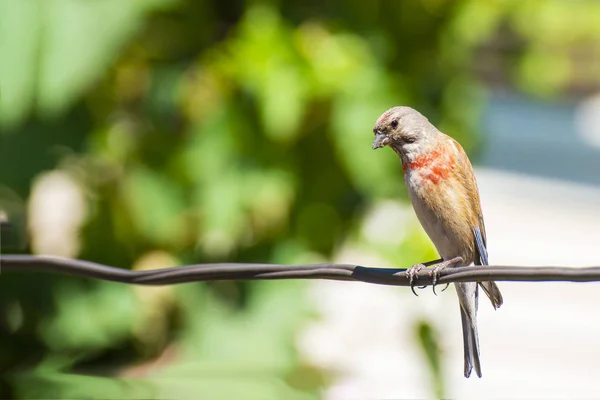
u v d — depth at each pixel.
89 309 11.26
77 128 10.89
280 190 10.88
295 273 7.53
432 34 12.10
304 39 10.83
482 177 24.61
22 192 10.73
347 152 10.60
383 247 12.03
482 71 14.84
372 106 10.71
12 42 9.84
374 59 11.16
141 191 11.01
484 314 20.25
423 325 12.80
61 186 11.62
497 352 19.28
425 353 12.79
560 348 19.42
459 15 12.18
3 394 11.10
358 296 16.95
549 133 25.41
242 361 11.09
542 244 21.91
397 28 11.86
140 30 10.56
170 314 11.59
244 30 10.78
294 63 10.57
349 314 16.44
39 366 11.25
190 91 10.91
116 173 11.14
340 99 10.55
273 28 10.74
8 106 9.81
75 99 10.23
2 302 11.35
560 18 13.56
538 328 19.81
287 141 10.83
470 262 9.17
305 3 11.27
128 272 7.78
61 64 9.89
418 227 12.02
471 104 12.90
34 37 9.88
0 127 10.05
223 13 11.41
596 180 24.62
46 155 10.73
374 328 16.52
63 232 11.50
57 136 10.77
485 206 23.34
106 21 10.07
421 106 12.23
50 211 11.51
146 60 11.25
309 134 11.07
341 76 10.58
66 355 11.35
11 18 9.86
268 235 11.54
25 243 11.38
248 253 11.61
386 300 16.83
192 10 11.27
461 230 9.02
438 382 12.80
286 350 11.29
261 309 11.44
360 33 11.40
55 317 11.27
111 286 11.31
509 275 6.87
